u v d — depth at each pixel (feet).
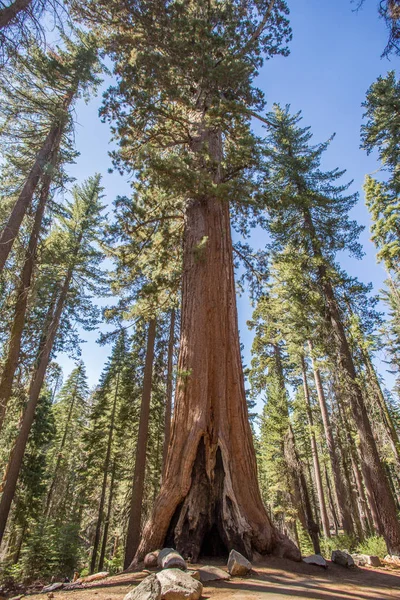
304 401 64.08
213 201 26.17
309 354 43.24
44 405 64.08
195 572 12.34
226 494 16.69
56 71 34.58
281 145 50.49
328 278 40.96
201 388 19.17
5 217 32.94
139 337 55.67
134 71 28.48
